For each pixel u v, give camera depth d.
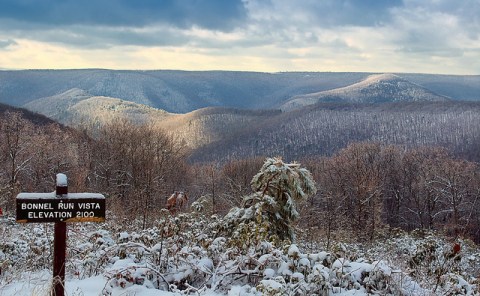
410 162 54.19
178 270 6.67
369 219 34.34
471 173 49.47
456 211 41.88
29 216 5.29
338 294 5.97
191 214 9.41
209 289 6.21
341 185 43.16
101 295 5.56
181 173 47.94
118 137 41.75
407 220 49.94
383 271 6.13
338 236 18.45
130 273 6.00
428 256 8.59
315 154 116.69
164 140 45.31
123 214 16.03
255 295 5.71
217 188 43.31
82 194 5.49
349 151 55.12
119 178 39.56
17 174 36.09
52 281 5.45
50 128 51.84
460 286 6.48
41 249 8.40
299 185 8.92
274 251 6.62
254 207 8.58
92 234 8.29
